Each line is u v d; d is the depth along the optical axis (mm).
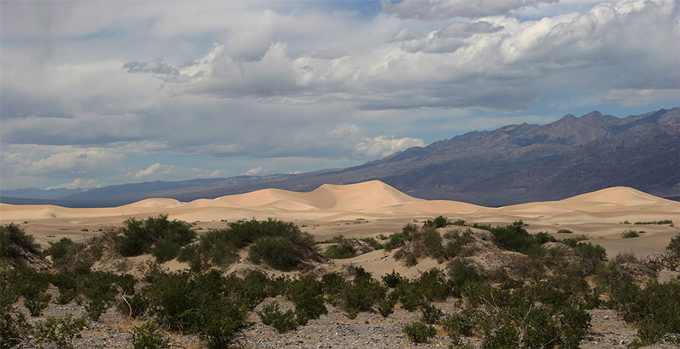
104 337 15125
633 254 37688
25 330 14141
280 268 35781
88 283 27969
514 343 13539
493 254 36531
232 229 39469
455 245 37562
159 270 34875
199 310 16141
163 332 16516
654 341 17125
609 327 20406
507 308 15289
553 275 31609
